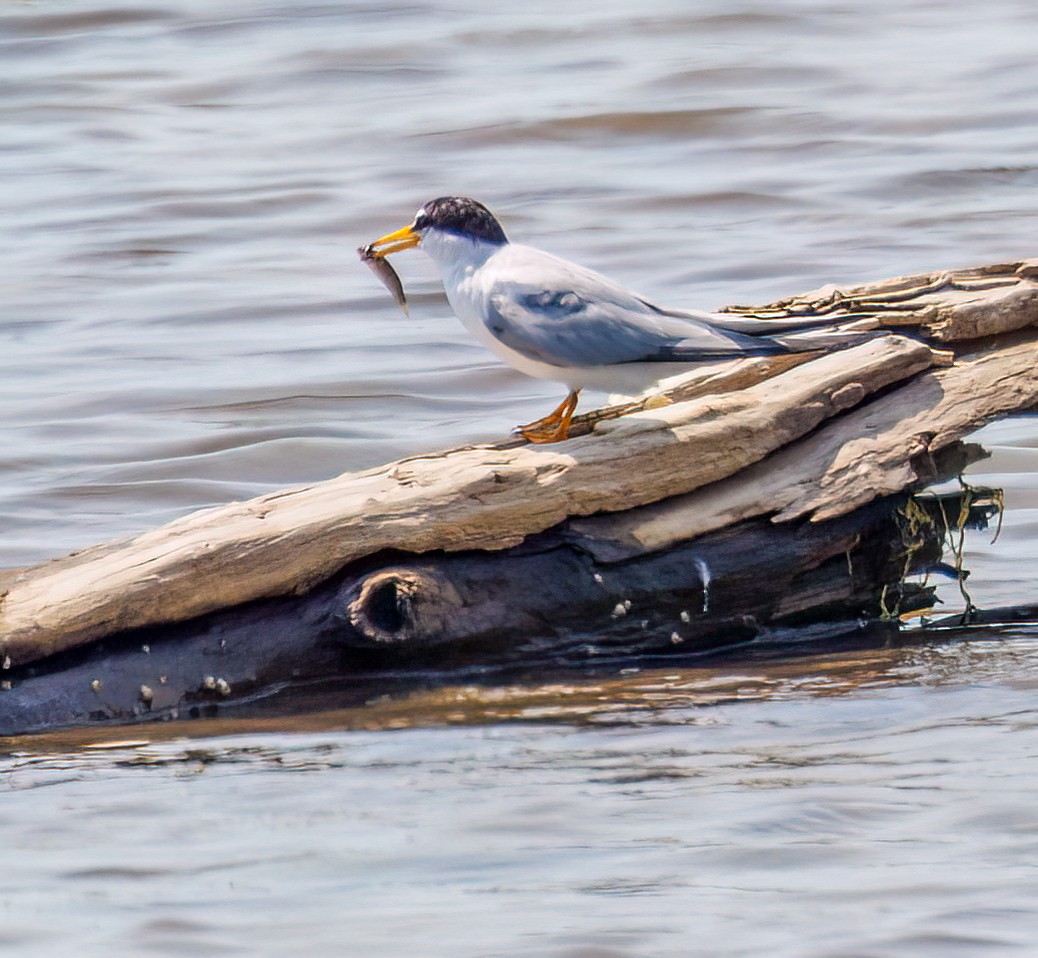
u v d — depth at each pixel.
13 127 35.28
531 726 10.72
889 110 34.09
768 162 31.30
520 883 8.52
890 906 8.12
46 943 8.02
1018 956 7.64
